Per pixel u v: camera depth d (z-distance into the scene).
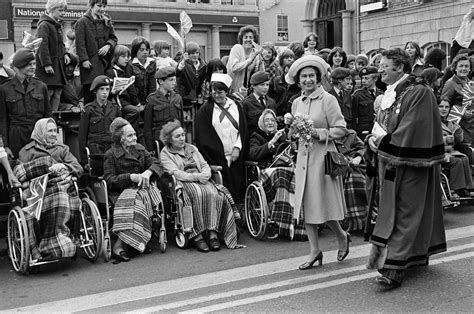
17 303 5.49
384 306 4.94
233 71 9.67
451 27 18.48
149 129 8.12
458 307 4.85
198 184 7.33
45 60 8.11
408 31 20.06
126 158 7.25
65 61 8.45
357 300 5.11
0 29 23.66
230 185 7.99
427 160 5.25
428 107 5.30
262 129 8.15
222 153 7.93
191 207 7.14
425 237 5.44
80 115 8.26
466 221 8.05
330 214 6.01
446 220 8.13
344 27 22.48
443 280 5.52
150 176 7.25
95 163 7.59
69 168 6.94
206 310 5.05
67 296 5.64
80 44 8.60
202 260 6.73
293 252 6.89
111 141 7.70
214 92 8.10
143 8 26.38
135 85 9.17
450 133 8.66
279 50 11.50
